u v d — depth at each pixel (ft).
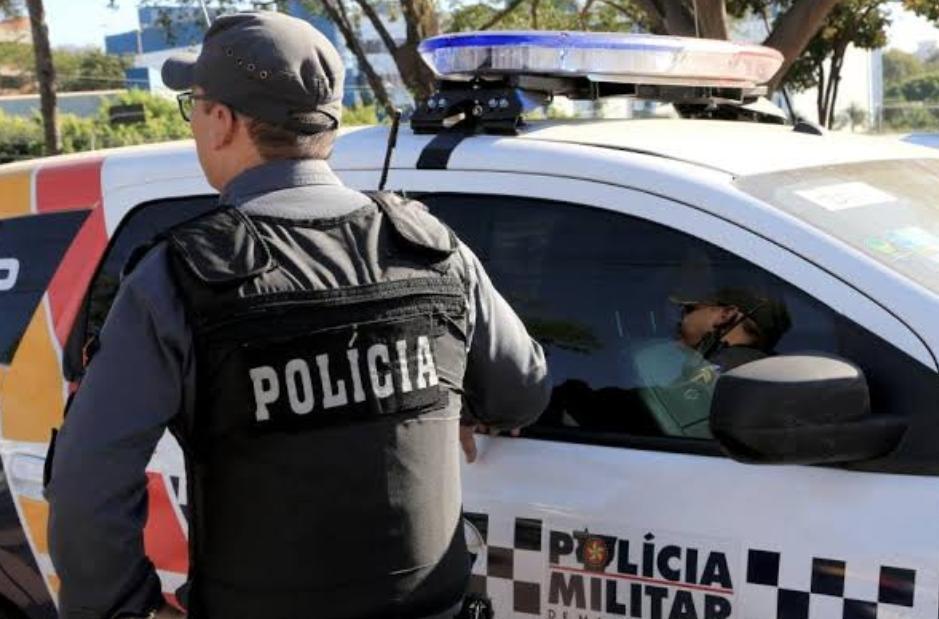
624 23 52.26
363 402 5.61
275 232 5.67
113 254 9.11
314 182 5.90
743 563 6.74
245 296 5.43
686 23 30.30
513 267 7.94
